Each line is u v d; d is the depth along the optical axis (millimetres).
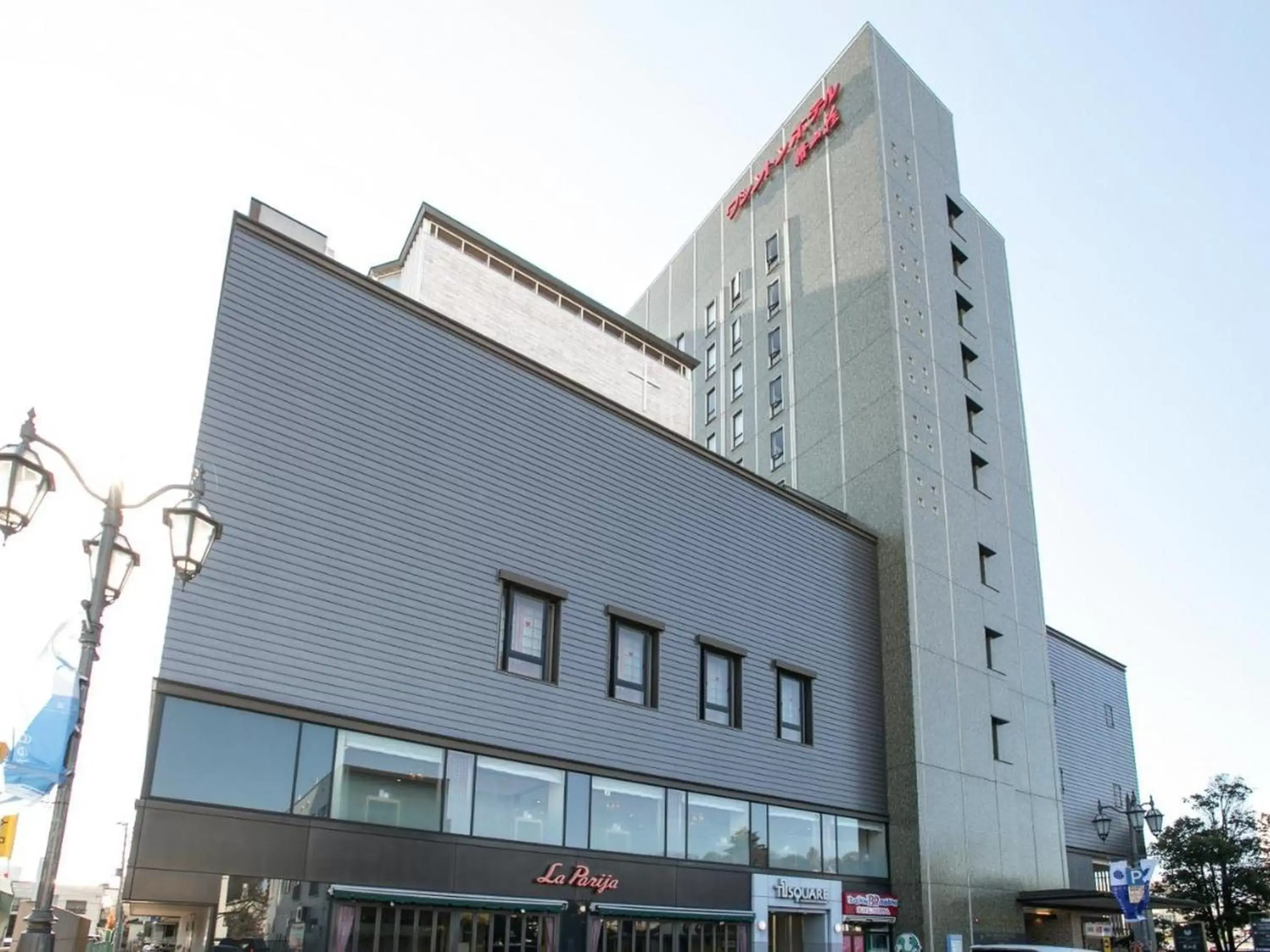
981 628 36219
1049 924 34094
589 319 36656
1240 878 45531
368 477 22281
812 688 30938
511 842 22406
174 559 10742
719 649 28484
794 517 32688
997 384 41938
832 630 32406
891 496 35375
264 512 20406
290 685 19844
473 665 22891
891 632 33812
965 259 42844
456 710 22250
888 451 36031
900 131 41969
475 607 23344
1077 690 46406
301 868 19125
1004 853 33406
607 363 36750
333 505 21516
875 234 39531
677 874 25453
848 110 42812
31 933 9148
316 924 19047
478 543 23812
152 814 17672
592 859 23812
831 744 30891
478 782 22250
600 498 26859
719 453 45250
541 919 22484
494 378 25500
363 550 21719
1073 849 42188
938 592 34875
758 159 48125
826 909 28656
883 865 31016
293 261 22406
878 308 38312
